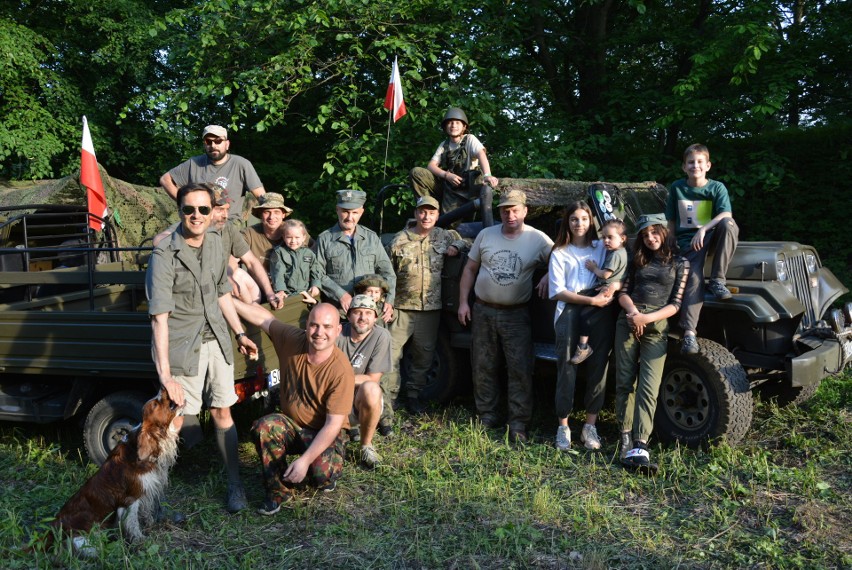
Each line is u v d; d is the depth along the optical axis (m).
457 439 5.27
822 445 4.95
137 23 13.12
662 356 4.74
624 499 4.25
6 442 5.50
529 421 5.39
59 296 5.76
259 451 4.05
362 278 5.26
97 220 6.73
